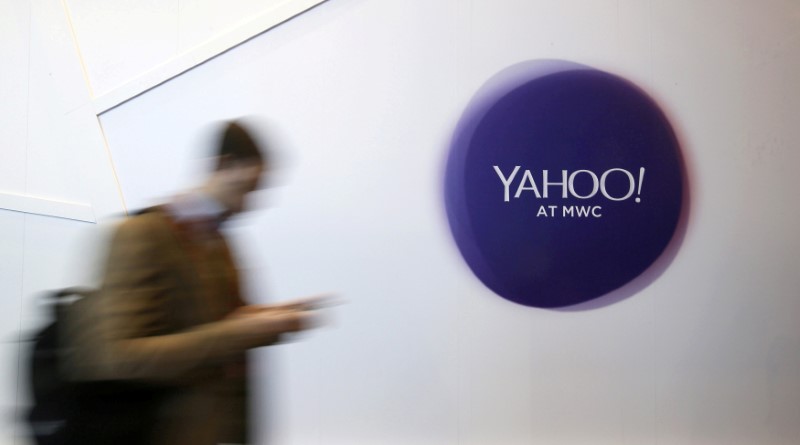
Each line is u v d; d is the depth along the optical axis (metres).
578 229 2.97
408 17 2.99
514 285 2.97
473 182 2.98
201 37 3.03
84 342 1.45
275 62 3.01
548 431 2.95
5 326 3.09
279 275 2.99
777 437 2.92
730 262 2.95
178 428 1.48
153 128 3.04
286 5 2.99
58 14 3.09
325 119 3.00
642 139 2.96
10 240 3.11
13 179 3.13
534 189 2.97
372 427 2.98
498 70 2.98
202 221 1.60
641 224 2.96
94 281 1.48
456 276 2.98
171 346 1.44
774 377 2.93
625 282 2.96
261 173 1.69
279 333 1.56
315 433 2.99
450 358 2.97
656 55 2.96
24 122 3.11
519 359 2.96
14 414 3.04
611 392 2.95
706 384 2.94
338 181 3.00
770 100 2.94
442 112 2.99
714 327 2.95
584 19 2.97
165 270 1.48
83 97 3.07
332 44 3.00
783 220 2.94
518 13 2.98
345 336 2.99
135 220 1.50
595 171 2.97
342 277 2.99
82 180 3.08
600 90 2.97
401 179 2.99
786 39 2.93
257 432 1.60
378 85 3.00
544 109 2.98
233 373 1.54
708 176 2.96
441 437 2.97
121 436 1.45
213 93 3.02
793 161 2.93
